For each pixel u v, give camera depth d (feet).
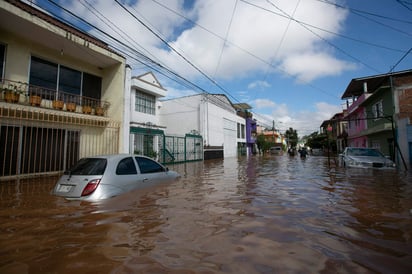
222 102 96.84
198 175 31.83
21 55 28.78
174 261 7.52
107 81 38.17
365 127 66.39
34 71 30.19
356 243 8.91
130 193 16.19
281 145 212.84
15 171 26.43
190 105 78.33
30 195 16.43
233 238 9.38
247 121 127.54
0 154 25.25
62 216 11.87
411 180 24.98
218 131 86.94
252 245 8.71
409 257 7.79
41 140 28.25
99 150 35.47
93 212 12.48
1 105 24.41
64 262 7.46
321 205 14.70
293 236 9.60
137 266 7.22
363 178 26.84
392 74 52.06
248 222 11.35
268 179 27.25
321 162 58.34
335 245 8.72
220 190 19.83
